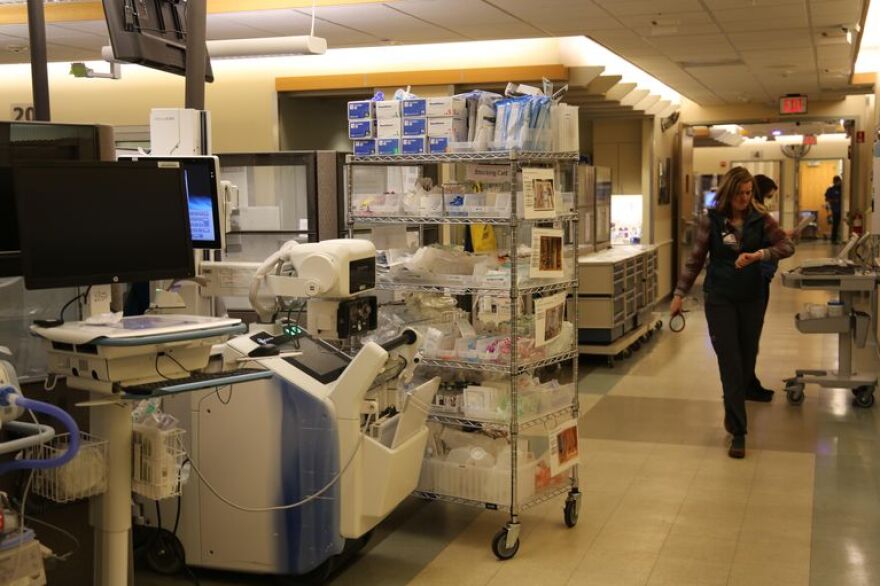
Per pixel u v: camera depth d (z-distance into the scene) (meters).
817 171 29.41
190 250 3.06
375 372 3.57
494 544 4.11
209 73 5.25
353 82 9.48
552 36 8.70
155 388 2.70
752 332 5.64
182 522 3.88
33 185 2.68
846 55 9.89
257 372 2.99
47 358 3.16
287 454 3.70
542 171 4.25
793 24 8.14
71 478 2.82
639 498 4.87
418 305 4.52
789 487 5.00
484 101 4.25
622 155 12.76
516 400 4.13
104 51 7.07
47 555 2.79
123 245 2.88
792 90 13.12
